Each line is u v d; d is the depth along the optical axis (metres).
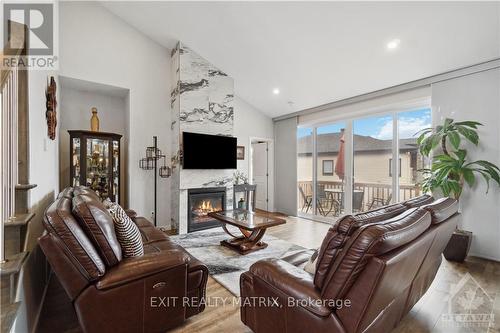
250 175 6.00
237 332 1.75
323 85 4.35
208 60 4.53
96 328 1.44
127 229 1.68
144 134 4.34
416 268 1.48
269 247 3.54
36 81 2.06
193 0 3.22
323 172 5.39
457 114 3.25
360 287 1.11
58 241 1.37
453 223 1.82
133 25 4.16
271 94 5.19
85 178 3.74
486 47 2.78
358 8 2.66
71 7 3.67
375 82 3.89
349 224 1.22
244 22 3.35
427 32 2.76
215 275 2.64
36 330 1.74
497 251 3.02
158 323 1.64
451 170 3.00
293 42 3.46
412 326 1.84
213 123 4.66
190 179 4.38
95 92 4.33
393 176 4.23
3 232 1.40
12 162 1.61
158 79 4.48
